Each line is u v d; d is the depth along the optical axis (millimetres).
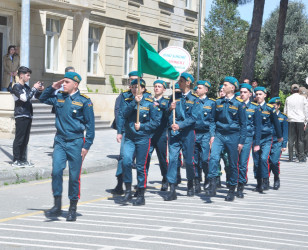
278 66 30266
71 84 7359
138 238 6602
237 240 6684
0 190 9844
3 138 16812
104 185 10781
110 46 26734
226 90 9430
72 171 7422
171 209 8547
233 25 32469
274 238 6875
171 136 9375
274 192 10820
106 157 13883
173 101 9203
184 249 6145
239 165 9969
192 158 9555
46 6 21375
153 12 30125
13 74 19922
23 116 11266
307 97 17094
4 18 21438
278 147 11102
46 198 9180
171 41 32250
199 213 8305
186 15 33750
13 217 7672
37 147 14992
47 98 7434
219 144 9508
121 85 27703
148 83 30188
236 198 9906
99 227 7156
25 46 11930
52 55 23344
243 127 9391
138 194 8844
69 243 6289
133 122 8680
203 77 32219
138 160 8742
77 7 22078
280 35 30141
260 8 24734
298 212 8742
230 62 31781
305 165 16047
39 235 6656
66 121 7359
